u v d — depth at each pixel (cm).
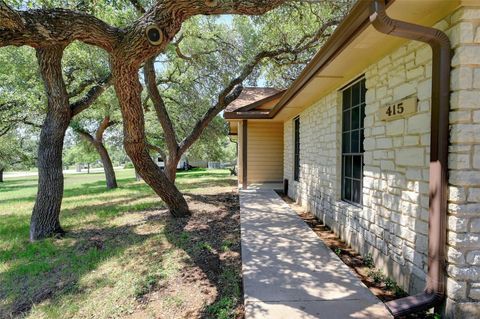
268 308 242
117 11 580
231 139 2078
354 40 296
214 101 1407
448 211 230
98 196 1081
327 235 495
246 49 1125
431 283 240
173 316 264
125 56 391
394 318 233
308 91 554
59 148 558
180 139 1641
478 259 223
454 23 225
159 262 388
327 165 545
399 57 304
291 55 1012
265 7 353
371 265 359
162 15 361
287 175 959
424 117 263
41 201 537
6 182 2586
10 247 486
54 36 330
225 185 1313
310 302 252
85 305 294
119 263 395
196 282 325
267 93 1263
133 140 548
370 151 368
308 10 838
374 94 357
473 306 223
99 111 1152
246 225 519
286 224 525
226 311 261
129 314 273
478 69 221
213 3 339
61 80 549
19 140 1631
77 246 477
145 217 666
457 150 222
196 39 1041
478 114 221
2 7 275
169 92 1398
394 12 242
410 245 282
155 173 610
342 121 495
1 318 284
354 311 238
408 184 287
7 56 776
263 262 346
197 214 665
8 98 845
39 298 315
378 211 346
